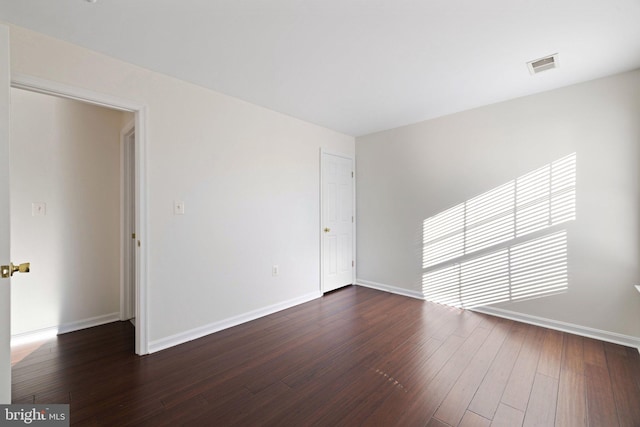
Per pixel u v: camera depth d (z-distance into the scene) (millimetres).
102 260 2889
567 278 2613
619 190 2375
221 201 2705
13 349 2297
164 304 2326
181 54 2053
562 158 2629
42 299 2551
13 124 2441
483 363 2082
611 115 2402
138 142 2199
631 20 1702
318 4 1563
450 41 1925
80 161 2770
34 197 2525
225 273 2734
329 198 3910
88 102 2016
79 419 1517
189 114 2486
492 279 3045
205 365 2064
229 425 1487
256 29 1783
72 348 2324
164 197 2326
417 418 1534
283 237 3291
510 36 1871
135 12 1604
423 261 3604
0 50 1189
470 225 3191
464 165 3234
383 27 1773
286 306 3307
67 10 1575
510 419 1529
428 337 2516
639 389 1772
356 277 4320
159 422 1504
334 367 2039
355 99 2902
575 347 2312
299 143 3490
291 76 2404
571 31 1815
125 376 1919
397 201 3842
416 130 3645
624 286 2363
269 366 2053
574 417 1543
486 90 2699
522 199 2844
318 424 1495
